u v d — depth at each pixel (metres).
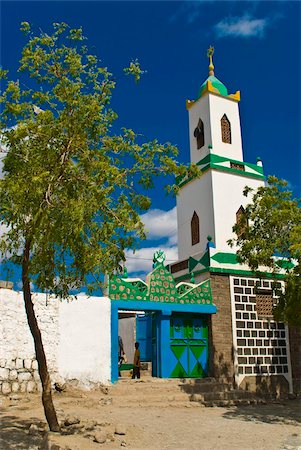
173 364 17.31
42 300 15.16
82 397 14.43
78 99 9.73
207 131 22.38
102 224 9.41
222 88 23.58
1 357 13.86
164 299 17.61
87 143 9.78
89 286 10.02
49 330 15.08
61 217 8.64
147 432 10.58
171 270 21.45
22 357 14.32
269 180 15.05
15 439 9.22
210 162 21.17
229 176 21.41
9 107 9.38
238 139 22.86
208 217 20.81
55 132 9.58
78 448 8.76
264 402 17.02
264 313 19.34
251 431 11.45
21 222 9.12
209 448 9.52
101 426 10.73
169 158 10.22
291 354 19.44
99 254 9.00
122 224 9.23
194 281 19.17
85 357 15.56
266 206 14.52
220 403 15.80
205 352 18.08
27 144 9.54
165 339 17.33
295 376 19.22
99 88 10.09
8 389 13.80
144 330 23.50
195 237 21.62
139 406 14.17
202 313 18.14
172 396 15.30
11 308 14.38
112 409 13.35
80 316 15.82
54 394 14.47
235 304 18.78
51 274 9.72
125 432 10.17
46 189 8.90
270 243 14.22
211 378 17.50
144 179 10.25
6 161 9.30
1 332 14.01
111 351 16.14
